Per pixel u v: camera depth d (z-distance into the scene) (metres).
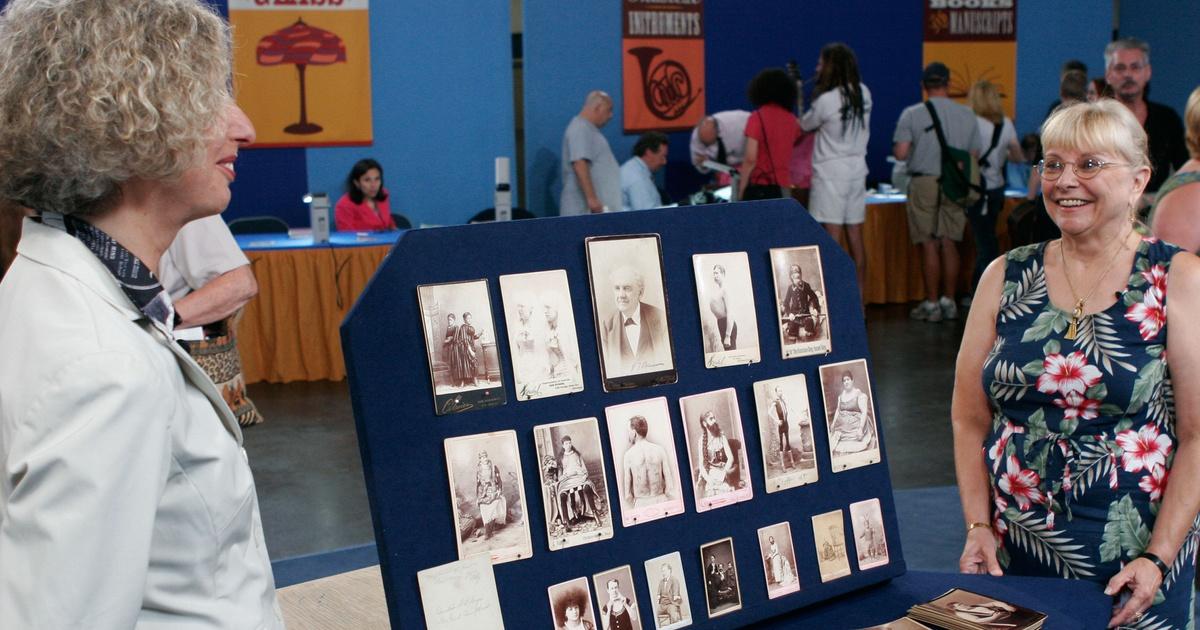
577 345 1.37
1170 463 1.80
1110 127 1.75
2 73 0.92
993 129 7.84
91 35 0.91
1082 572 1.80
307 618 2.01
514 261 1.34
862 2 9.33
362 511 4.25
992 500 1.96
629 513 1.39
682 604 1.42
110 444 0.85
